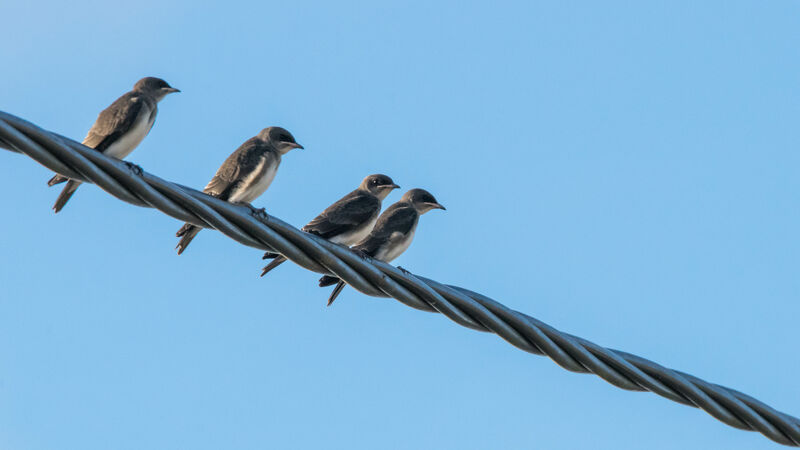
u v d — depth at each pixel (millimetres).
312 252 12219
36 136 10320
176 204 11328
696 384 13703
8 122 10180
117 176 10828
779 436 14125
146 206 11133
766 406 13969
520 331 13062
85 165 10602
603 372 13344
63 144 10461
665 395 13703
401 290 12758
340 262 12352
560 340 13109
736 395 13906
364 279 12609
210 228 11641
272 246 12008
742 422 13992
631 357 13469
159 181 11117
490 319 12930
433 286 12852
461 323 13039
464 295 12906
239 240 11844
